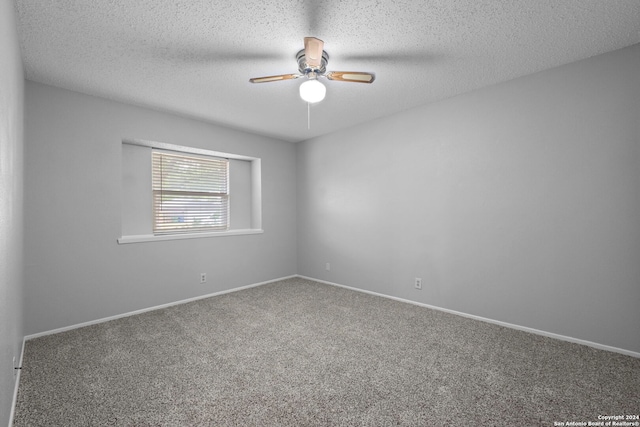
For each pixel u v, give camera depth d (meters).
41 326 2.59
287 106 3.22
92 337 2.56
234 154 4.09
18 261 1.97
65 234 2.72
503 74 2.55
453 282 3.10
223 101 3.07
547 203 2.49
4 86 1.28
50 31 1.88
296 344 2.43
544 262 2.51
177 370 2.03
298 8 1.69
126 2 1.63
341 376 1.96
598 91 2.25
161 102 3.08
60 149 2.69
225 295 3.84
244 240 4.20
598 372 1.96
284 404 1.68
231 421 1.54
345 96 2.99
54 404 1.67
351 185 4.05
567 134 2.38
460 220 3.02
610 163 2.21
